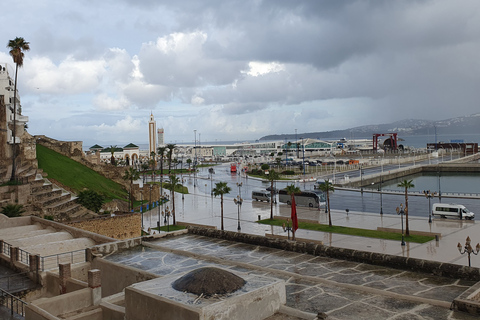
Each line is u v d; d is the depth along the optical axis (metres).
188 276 15.55
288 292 18.88
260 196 106.69
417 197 107.50
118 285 23.03
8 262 26.38
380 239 59.00
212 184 152.38
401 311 16.33
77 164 104.44
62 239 31.73
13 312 19.38
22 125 84.19
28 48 68.00
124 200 93.12
